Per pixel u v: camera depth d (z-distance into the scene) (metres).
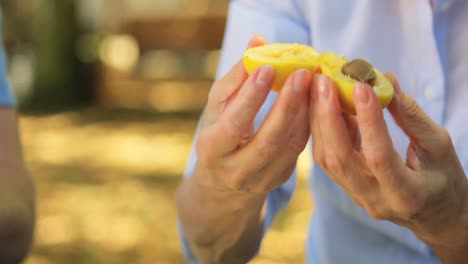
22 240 0.81
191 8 6.67
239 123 0.75
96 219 2.75
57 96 5.27
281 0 0.93
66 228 2.64
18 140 0.89
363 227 0.93
